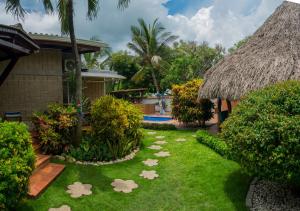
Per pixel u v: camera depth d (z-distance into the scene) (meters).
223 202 5.38
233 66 9.95
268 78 8.45
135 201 5.52
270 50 9.53
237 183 6.21
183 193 5.88
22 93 10.16
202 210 5.12
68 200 5.42
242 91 8.80
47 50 10.83
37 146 8.04
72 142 8.45
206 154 8.66
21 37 6.48
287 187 5.72
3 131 4.62
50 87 10.91
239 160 5.12
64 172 6.94
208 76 11.23
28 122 10.22
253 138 4.67
